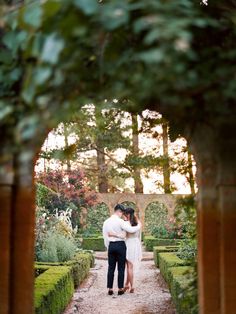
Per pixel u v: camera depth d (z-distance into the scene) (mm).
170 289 7590
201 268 3494
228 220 3334
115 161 15891
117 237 8414
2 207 3428
